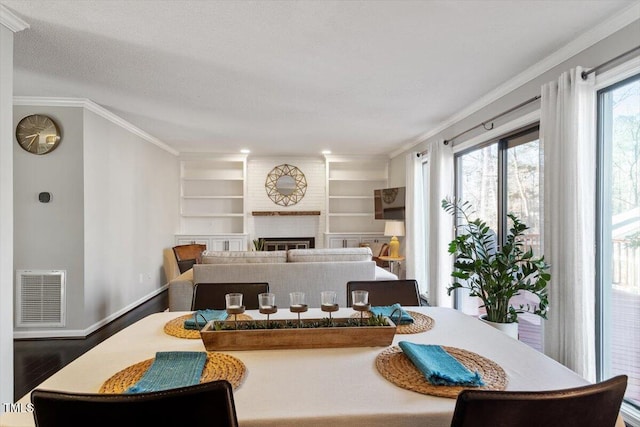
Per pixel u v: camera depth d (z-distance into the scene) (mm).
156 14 2025
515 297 3279
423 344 1369
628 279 2170
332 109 3861
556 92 2412
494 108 3369
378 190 6328
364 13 2010
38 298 3510
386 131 4891
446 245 4238
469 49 2453
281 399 958
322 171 7137
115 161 4203
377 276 3816
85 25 2148
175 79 2998
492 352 1302
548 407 747
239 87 3186
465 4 1926
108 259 4031
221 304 2023
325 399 958
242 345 1292
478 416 740
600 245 2293
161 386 993
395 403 938
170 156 6176
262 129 4785
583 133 2227
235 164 7023
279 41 2342
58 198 3518
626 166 2178
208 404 751
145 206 5086
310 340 1310
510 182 3344
